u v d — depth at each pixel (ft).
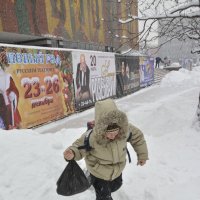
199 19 27.09
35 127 36.68
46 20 55.31
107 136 10.00
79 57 47.26
